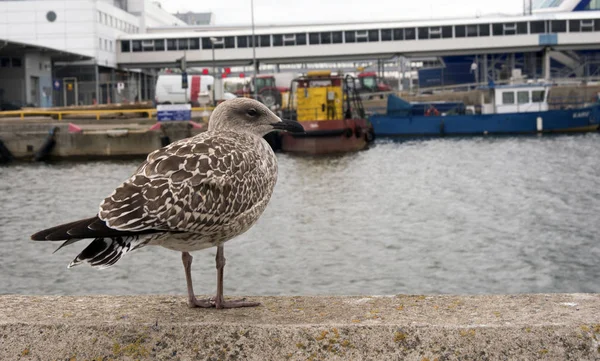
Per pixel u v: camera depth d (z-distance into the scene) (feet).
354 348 12.20
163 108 129.39
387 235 55.16
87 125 134.31
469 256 48.06
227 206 12.50
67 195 81.30
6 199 78.28
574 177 93.61
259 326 12.54
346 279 42.50
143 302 14.74
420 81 293.64
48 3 254.88
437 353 12.02
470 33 255.29
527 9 316.60
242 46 263.08
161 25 400.67
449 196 77.56
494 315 13.06
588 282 41.29
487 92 180.86
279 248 50.34
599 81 248.93
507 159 118.83
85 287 40.96
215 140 13.15
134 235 11.57
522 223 59.88
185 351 12.36
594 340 11.98
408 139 168.86
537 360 11.85
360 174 101.04
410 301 14.32
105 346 12.51
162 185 11.78
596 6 303.27
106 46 262.06
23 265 46.06
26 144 125.39
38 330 12.78
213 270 44.19
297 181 93.56
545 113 171.12
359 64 367.86
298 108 142.20
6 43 190.70
